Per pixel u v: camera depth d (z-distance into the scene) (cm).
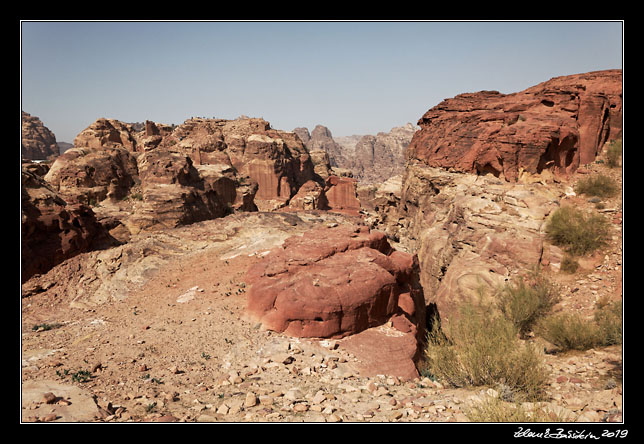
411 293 1733
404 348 1330
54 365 1162
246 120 11969
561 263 2006
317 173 14625
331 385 1085
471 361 1077
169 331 1452
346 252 1683
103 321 1595
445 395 1000
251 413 865
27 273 1964
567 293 1847
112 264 2125
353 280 1454
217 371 1182
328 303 1366
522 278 1966
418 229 3734
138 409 893
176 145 10194
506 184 2669
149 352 1288
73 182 5744
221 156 10419
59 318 1675
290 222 2669
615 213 2164
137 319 1592
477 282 2061
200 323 1498
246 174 10538
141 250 2264
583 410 863
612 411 794
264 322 1442
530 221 2203
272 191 10575
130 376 1115
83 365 1176
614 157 2572
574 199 2398
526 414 771
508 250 2105
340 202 10638
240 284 1795
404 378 1192
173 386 1069
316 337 1363
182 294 1797
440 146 3625
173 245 2384
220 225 2634
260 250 2211
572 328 1430
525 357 1046
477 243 2266
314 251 1656
